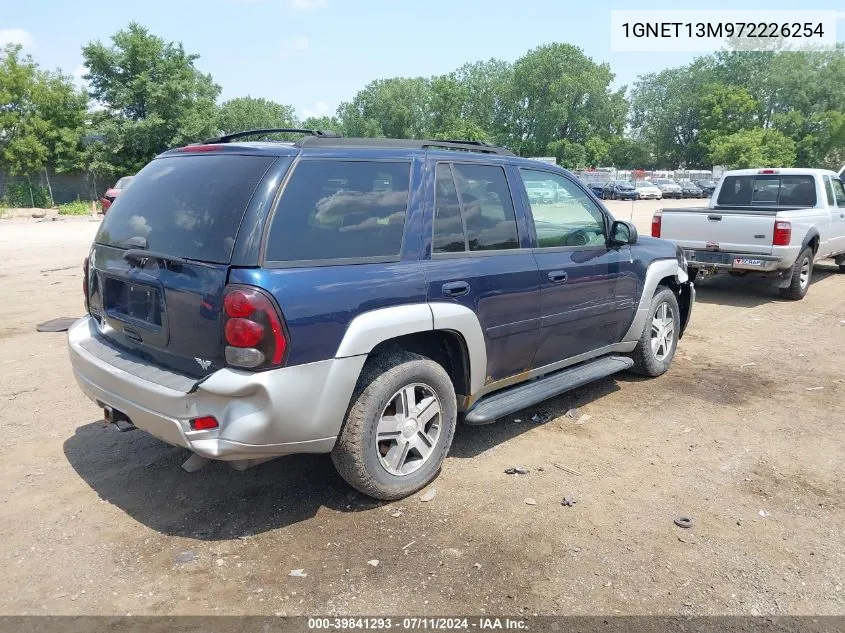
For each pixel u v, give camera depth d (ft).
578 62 290.15
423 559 10.62
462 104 301.02
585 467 14.03
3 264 43.24
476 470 13.78
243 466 11.06
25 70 129.70
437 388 12.67
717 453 14.83
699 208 35.58
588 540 11.23
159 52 137.90
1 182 129.90
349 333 10.87
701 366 21.57
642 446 15.16
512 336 14.15
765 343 24.54
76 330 13.46
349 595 9.73
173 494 12.60
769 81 264.93
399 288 11.69
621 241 17.02
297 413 10.41
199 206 10.96
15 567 10.30
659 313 19.71
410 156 12.65
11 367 20.15
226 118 277.23
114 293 12.17
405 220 12.19
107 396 11.50
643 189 168.86
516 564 10.52
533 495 12.75
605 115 295.07
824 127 237.86
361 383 11.59
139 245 11.48
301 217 10.73
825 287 37.04
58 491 12.66
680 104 308.60
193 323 10.46
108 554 10.68
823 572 10.49
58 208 120.47
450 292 12.53
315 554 10.73
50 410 16.70
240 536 11.22
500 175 14.37
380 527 11.53
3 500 12.27
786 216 29.55
